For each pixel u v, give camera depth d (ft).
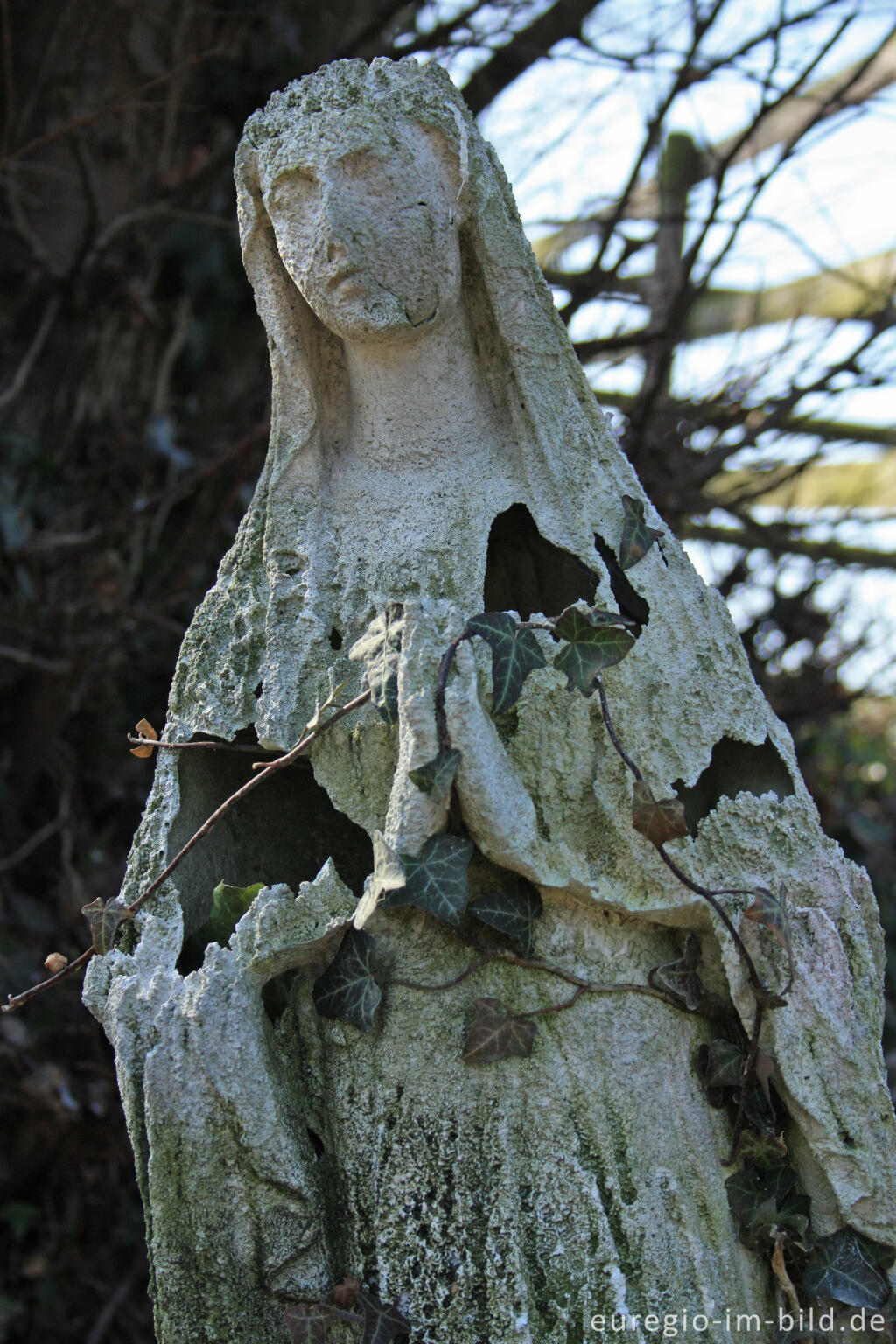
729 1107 6.64
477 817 6.46
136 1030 6.54
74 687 12.44
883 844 15.29
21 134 13.26
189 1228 6.48
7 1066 11.19
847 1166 6.52
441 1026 6.58
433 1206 6.53
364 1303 6.48
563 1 13.32
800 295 14.90
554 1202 6.51
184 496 13.37
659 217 13.06
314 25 14.34
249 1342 6.48
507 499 6.78
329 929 6.57
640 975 6.64
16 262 13.56
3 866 11.97
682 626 6.74
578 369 6.84
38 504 13.06
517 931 6.57
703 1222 6.57
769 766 6.76
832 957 6.56
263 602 6.87
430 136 6.66
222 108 14.05
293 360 6.86
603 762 6.65
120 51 13.92
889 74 14.11
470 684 6.43
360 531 6.84
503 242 6.77
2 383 13.37
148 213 13.11
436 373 6.82
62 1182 11.56
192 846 6.74
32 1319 11.28
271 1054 6.59
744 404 13.21
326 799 7.10
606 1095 6.57
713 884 6.62
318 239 6.59
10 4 13.64
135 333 13.80
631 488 6.81
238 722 6.80
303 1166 6.51
